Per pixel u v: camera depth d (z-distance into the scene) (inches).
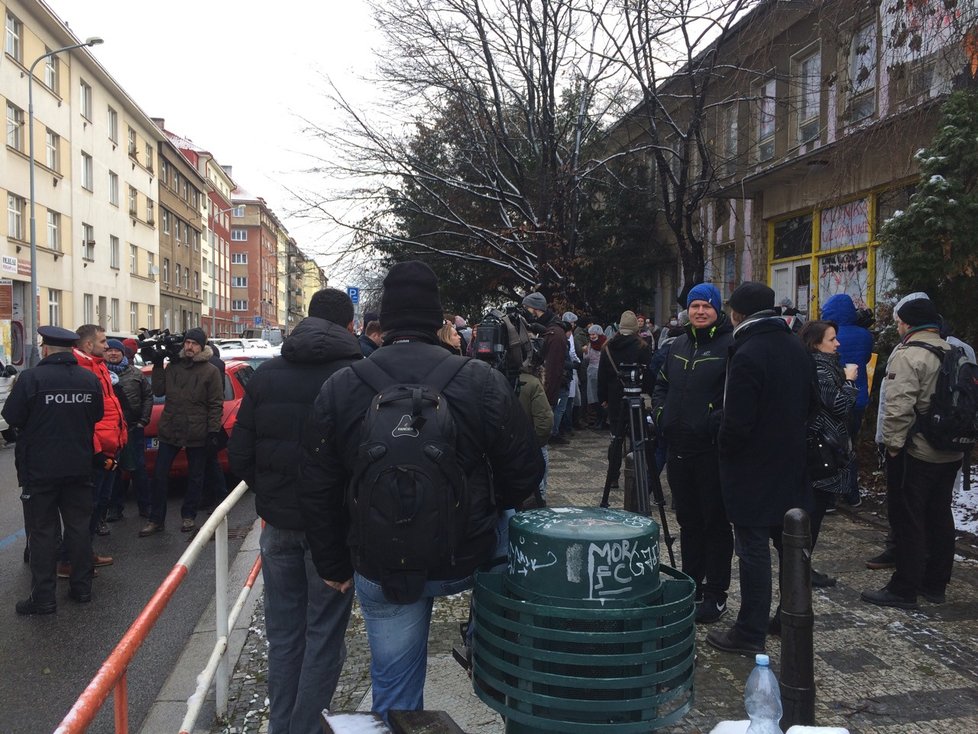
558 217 577.9
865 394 258.2
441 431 90.0
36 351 884.6
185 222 2158.0
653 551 89.9
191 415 291.1
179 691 156.2
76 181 1294.3
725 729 86.0
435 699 145.2
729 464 156.6
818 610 183.0
